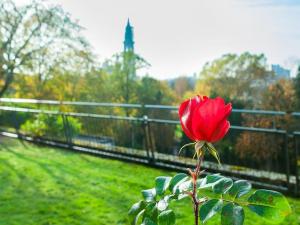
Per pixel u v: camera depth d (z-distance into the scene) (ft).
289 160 19.17
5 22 77.25
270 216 3.46
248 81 94.99
